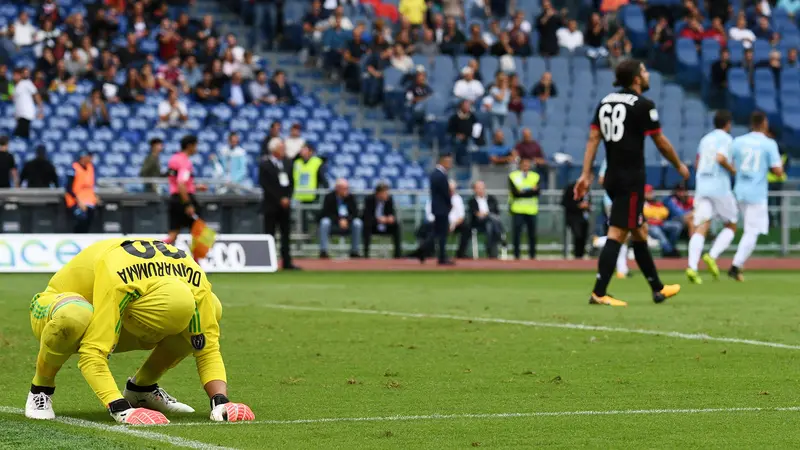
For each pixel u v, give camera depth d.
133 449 19.44
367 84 113.25
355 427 22.12
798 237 97.12
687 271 63.81
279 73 110.38
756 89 118.25
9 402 25.31
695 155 114.31
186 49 109.56
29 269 74.94
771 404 24.97
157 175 86.25
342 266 82.75
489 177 93.88
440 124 109.25
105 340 22.02
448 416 23.44
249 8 120.62
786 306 49.22
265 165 78.75
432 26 119.50
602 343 36.09
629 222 48.09
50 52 104.75
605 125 46.84
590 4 127.25
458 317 44.69
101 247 22.34
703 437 21.12
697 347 35.03
